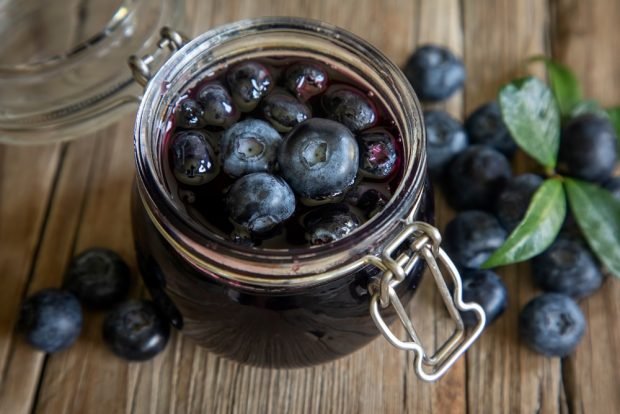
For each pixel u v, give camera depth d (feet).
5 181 1.14
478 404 1.04
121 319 1.03
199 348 1.05
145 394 1.04
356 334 0.92
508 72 1.21
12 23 1.14
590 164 1.09
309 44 0.91
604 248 1.05
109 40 1.12
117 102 1.12
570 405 1.04
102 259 1.06
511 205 1.08
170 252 0.87
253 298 0.86
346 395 1.04
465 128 1.16
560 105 1.14
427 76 1.16
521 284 1.10
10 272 1.10
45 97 1.11
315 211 0.86
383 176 0.87
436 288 1.08
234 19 1.23
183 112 0.89
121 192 1.14
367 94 0.91
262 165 0.86
